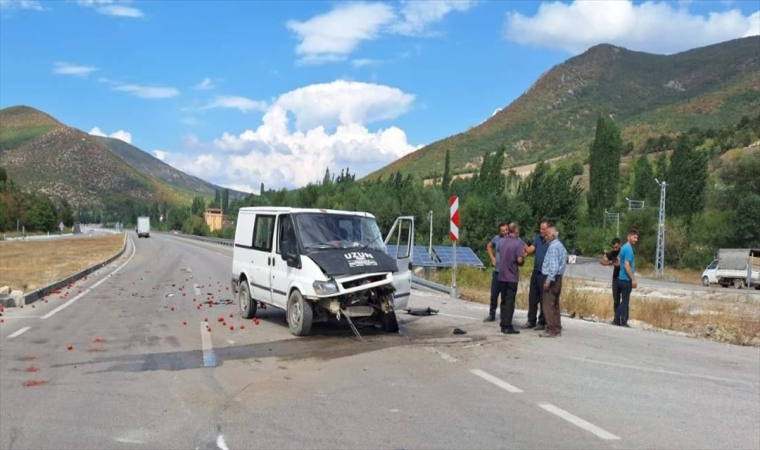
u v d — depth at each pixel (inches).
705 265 2507.4
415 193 2261.3
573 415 268.1
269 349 406.0
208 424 252.1
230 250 2192.4
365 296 455.8
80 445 228.7
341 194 2623.0
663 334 510.9
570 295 655.1
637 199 3383.4
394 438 235.6
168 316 558.3
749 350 453.1
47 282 825.5
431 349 408.2
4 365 357.1
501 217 2363.4
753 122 4434.1
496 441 233.3
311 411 269.6
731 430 253.0
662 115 6328.7
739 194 2481.5
